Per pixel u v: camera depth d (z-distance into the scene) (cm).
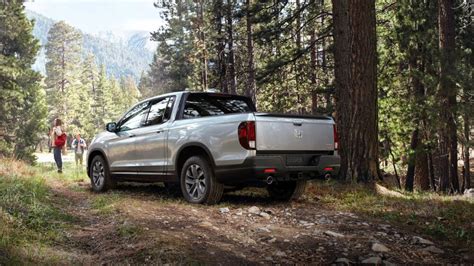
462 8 1980
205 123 730
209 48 3098
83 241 520
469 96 1500
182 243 503
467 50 1573
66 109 7569
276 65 1563
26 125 3155
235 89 2173
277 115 698
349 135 987
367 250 520
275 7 1633
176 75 4638
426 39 1648
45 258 434
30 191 698
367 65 980
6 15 3030
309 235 573
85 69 9912
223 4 2642
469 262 495
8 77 2836
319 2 1758
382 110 1775
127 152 880
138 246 492
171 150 785
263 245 532
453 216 679
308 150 728
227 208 697
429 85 1546
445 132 1584
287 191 815
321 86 1881
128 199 762
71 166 2138
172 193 876
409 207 752
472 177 2697
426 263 489
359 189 905
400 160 1989
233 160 677
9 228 500
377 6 1897
